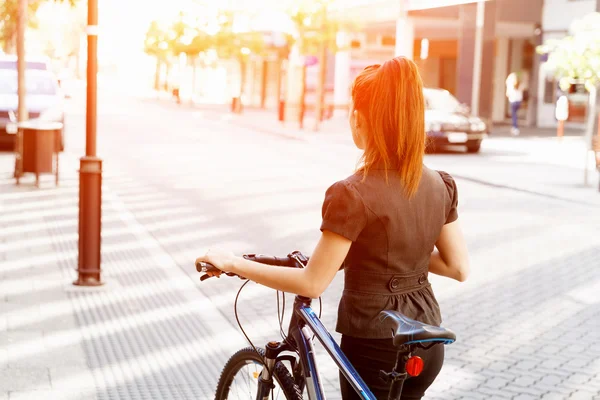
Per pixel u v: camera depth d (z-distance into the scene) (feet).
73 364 20.06
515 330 24.62
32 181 52.44
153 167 63.87
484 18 105.40
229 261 10.62
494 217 44.73
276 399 12.25
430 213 10.23
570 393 19.53
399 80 9.95
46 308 24.89
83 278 27.66
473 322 25.39
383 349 10.02
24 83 52.01
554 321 25.61
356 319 10.07
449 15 107.86
